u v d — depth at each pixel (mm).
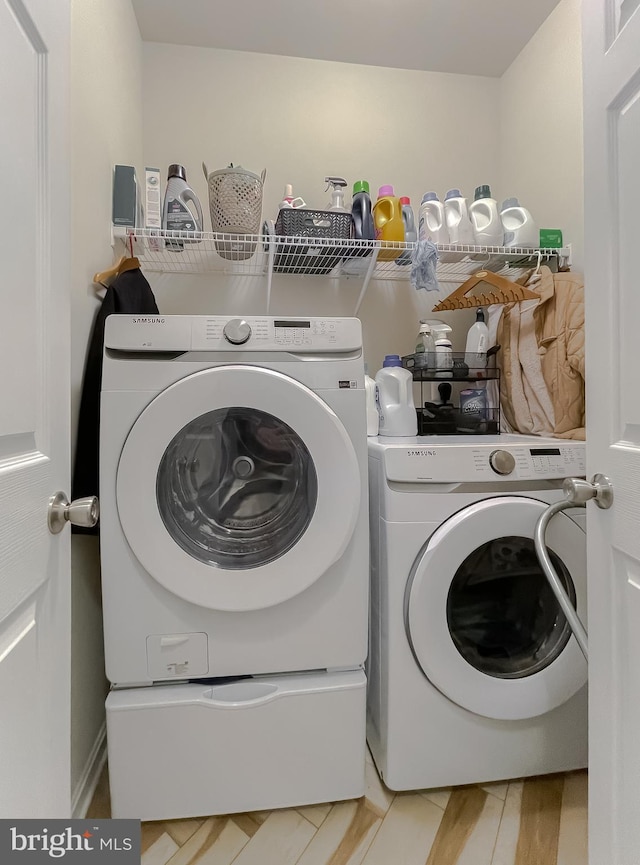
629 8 637
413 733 1041
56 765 645
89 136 1137
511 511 1012
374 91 1832
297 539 1005
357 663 1033
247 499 1070
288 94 1774
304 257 1599
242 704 980
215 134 1728
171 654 970
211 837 972
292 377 995
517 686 1048
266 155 1757
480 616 1119
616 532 683
